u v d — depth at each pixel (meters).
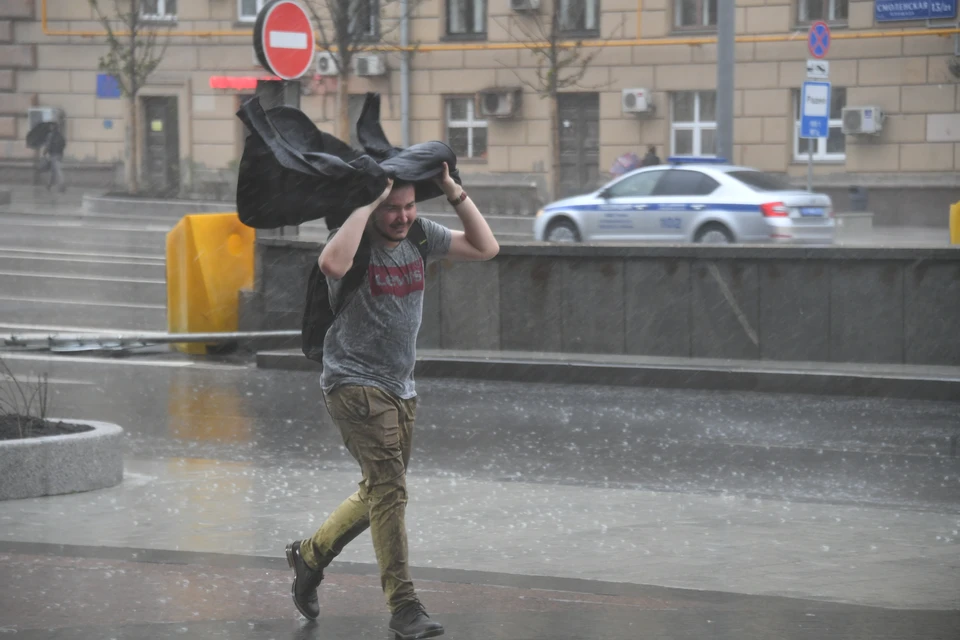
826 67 29.16
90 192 50.59
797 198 26.50
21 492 9.76
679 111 44.69
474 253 6.26
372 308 5.95
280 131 5.84
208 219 19.16
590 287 17.03
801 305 16.05
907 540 8.59
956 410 14.12
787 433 13.05
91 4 49.84
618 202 28.20
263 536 8.54
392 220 5.86
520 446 12.55
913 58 40.91
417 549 8.30
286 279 18.64
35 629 6.16
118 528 8.77
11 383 16.31
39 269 29.14
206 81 50.59
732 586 7.30
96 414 14.34
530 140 46.31
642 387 15.91
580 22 45.69
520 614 6.48
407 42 47.53
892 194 41.38
